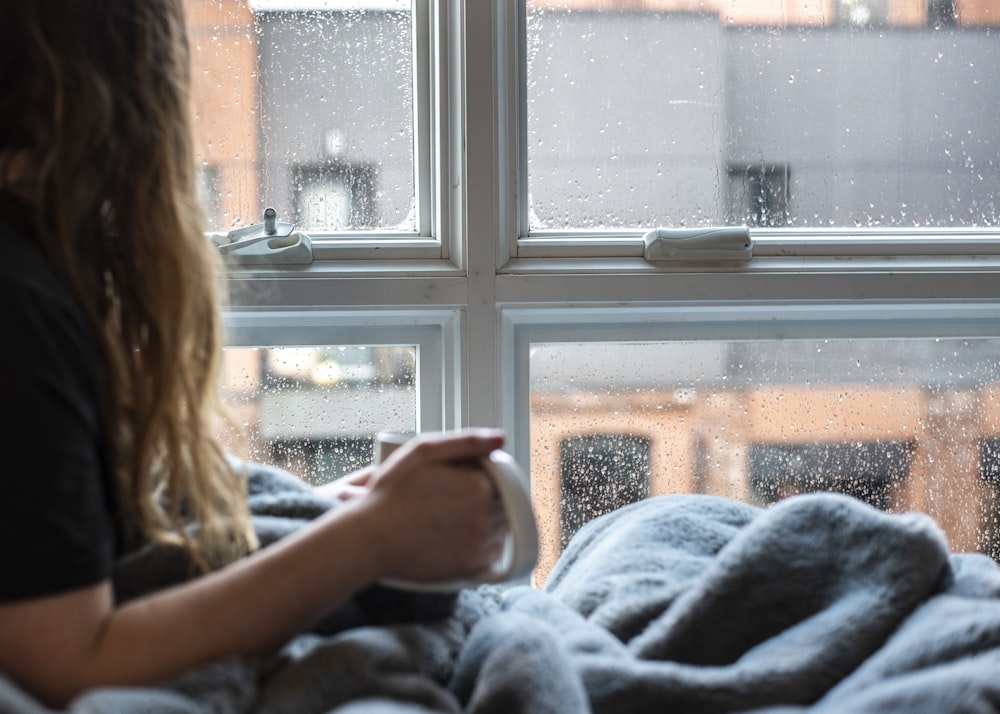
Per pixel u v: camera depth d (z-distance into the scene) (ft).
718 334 3.97
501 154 3.76
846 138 4.00
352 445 3.95
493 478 2.09
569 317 3.87
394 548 2.00
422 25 3.83
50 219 2.13
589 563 3.02
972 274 3.85
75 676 1.78
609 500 4.03
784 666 2.24
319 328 3.85
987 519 4.13
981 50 4.02
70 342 1.92
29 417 1.78
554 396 3.98
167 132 2.35
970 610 2.25
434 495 2.02
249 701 1.90
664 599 2.65
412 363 3.93
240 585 1.93
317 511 2.57
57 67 2.13
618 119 3.94
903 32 3.99
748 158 3.98
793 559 2.53
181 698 1.79
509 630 2.16
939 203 4.05
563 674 2.06
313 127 3.89
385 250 3.81
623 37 3.92
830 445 4.06
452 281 3.71
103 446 2.13
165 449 2.46
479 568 2.10
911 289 3.83
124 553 2.27
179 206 2.38
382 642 2.10
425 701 2.01
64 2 2.17
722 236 3.80
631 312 3.86
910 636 2.23
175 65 2.40
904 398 4.06
